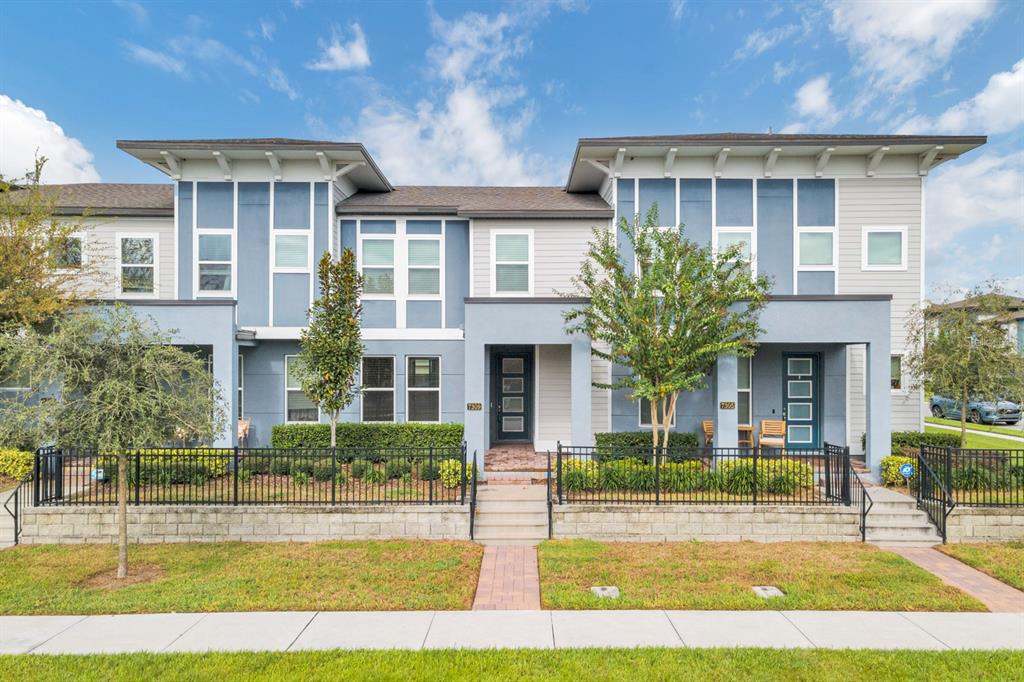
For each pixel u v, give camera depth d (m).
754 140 13.30
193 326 12.30
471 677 4.91
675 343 10.61
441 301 14.52
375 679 4.88
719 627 5.98
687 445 12.91
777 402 13.95
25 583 7.24
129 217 14.80
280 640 5.64
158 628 5.91
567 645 5.54
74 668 5.05
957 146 13.49
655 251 11.87
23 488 10.00
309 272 14.05
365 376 14.23
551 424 14.01
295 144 13.55
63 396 7.18
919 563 8.23
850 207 14.09
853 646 5.55
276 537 9.16
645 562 8.02
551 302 11.89
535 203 15.10
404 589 7.00
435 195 16.27
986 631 5.94
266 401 14.06
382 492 10.15
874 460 11.53
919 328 12.95
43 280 12.20
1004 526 9.07
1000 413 22.94
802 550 8.59
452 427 13.16
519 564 8.09
